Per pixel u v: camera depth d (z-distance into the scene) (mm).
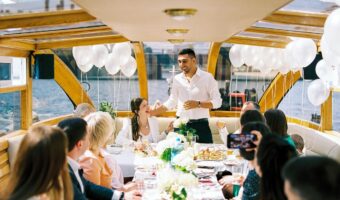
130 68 6758
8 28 4406
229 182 3762
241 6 2777
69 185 2150
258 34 5945
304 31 5297
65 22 4379
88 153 3520
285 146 1986
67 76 7137
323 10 4191
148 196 3361
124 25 3885
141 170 4172
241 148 2316
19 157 1962
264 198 1985
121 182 4133
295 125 6578
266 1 2564
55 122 6914
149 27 4031
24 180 1928
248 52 6559
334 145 5152
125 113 7758
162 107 6062
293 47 5219
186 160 3506
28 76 6102
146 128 5707
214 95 5883
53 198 1993
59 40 6008
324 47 4102
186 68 5809
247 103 4793
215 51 6945
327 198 1250
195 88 5945
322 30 5008
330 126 6188
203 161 4535
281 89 7547
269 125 3471
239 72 7605
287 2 2578
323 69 5191
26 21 4387
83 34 5762
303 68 6051
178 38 5113
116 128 7062
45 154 1941
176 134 4582
